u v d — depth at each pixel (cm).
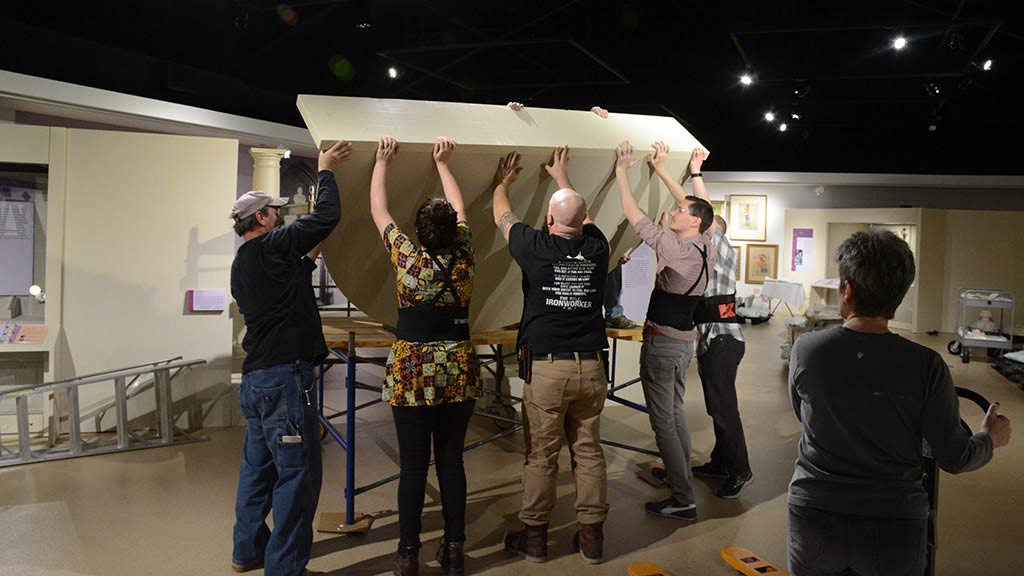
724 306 394
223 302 524
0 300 498
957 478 447
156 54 706
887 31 694
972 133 1251
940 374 175
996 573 320
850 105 1068
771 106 997
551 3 668
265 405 283
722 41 728
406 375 290
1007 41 777
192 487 404
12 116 612
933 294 1187
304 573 291
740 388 708
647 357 366
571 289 306
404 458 296
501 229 321
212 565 312
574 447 325
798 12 633
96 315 502
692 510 370
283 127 806
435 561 318
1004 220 1163
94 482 410
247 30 747
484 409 570
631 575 306
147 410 515
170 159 511
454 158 311
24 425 436
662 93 939
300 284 291
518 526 359
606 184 364
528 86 891
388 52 761
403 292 294
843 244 188
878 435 177
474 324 406
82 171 495
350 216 327
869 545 176
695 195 369
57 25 621
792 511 189
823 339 187
